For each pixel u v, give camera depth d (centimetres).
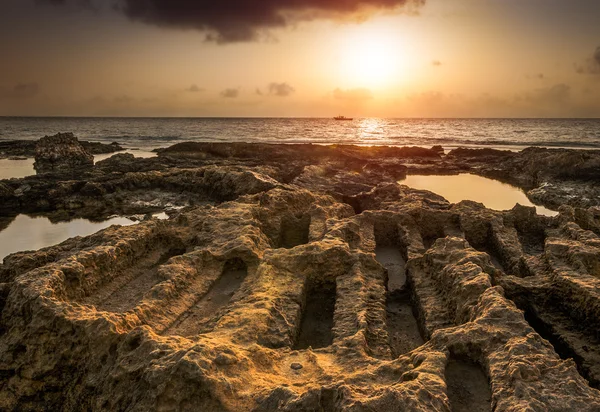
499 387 791
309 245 1516
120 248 1532
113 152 7375
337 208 2373
